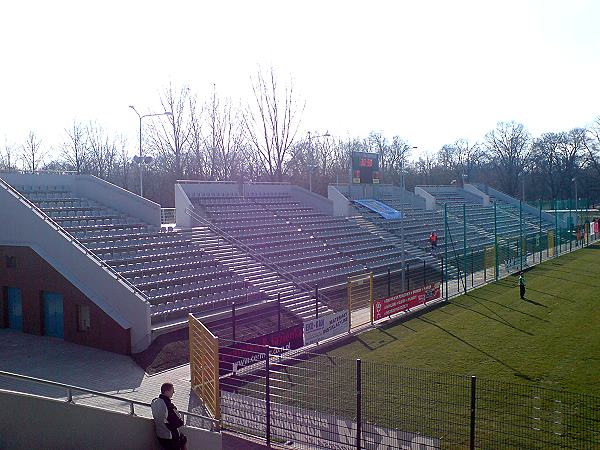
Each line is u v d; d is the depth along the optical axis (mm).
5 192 25281
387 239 45625
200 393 16656
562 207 83375
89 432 9406
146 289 23969
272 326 24188
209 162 62281
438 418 13781
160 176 63250
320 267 34625
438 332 24047
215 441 12578
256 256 32219
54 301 23766
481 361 19328
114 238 26812
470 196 73500
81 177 32562
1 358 20625
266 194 44562
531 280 37719
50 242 23781
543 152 111875
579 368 18234
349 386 16281
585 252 54312
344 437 12719
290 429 13367
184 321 22766
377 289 33469
